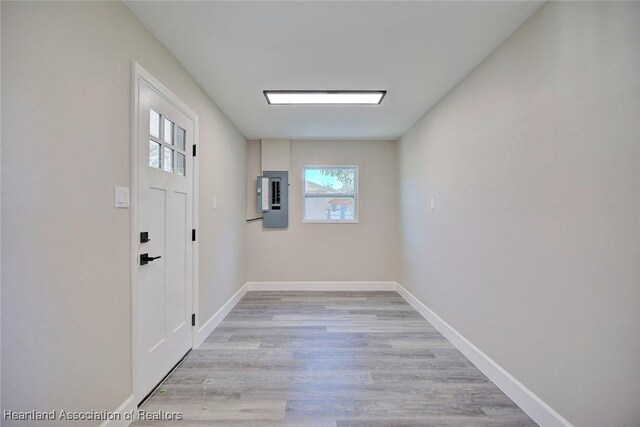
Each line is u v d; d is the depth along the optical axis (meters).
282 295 4.41
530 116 1.75
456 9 1.71
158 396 1.92
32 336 1.12
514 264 1.90
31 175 1.12
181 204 2.34
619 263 1.26
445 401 1.90
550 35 1.61
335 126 3.96
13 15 1.06
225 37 1.97
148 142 1.86
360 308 3.80
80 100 1.33
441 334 2.96
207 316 2.90
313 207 4.80
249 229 4.68
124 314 1.63
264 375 2.19
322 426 1.68
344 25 1.85
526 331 1.79
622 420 1.26
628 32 1.23
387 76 2.52
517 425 1.69
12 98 1.06
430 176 3.30
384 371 2.26
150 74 1.88
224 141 3.42
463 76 2.51
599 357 1.35
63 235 1.24
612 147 1.29
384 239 4.75
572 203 1.48
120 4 1.60
